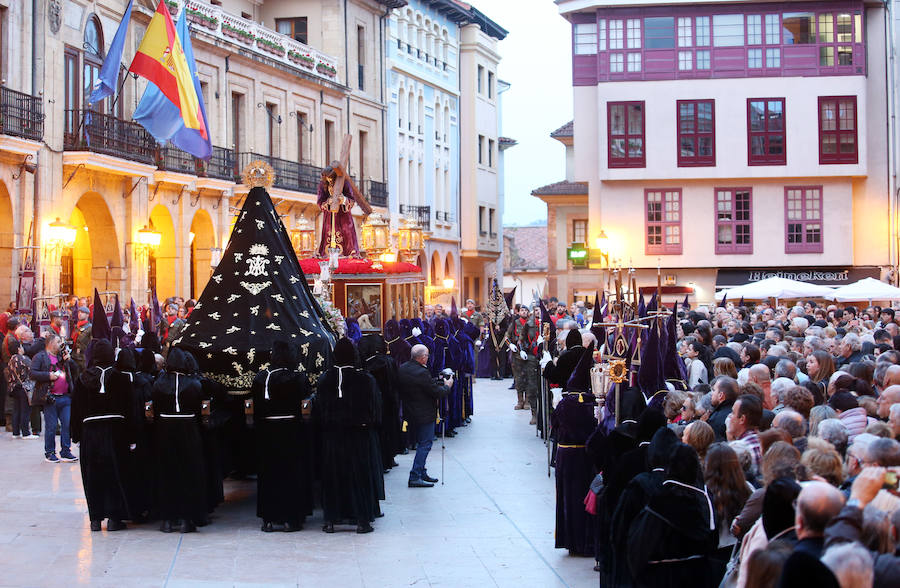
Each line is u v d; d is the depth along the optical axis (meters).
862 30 41.72
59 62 29.39
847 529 5.67
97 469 12.82
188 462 12.91
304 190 43.56
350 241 22.33
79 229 32.81
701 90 42.12
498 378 35.16
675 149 42.16
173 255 35.78
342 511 13.04
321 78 45.78
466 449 19.75
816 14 41.78
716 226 42.66
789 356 14.66
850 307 27.52
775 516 6.50
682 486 8.48
